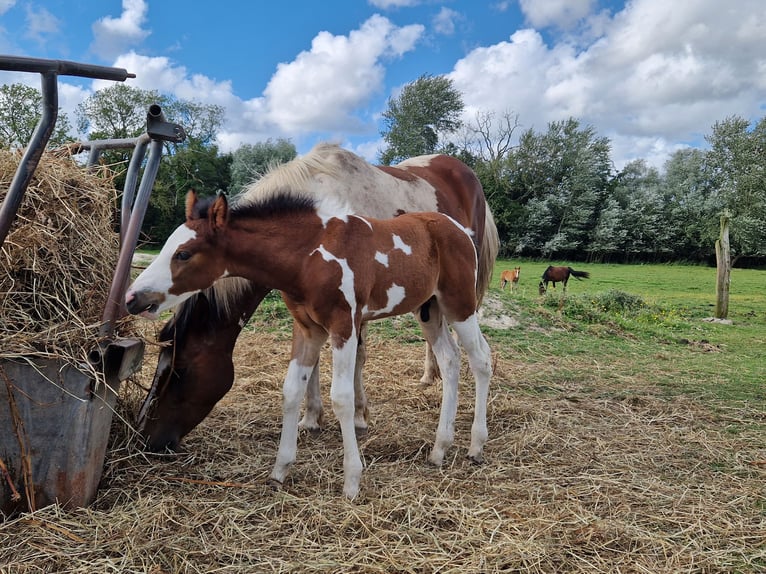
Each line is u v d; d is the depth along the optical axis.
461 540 2.30
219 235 2.51
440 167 5.09
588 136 40.47
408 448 3.43
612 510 2.67
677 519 2.58
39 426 2.22
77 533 2.17
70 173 2.70
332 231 2.69
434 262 3.13
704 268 31.28
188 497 2.54
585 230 37.06
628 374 5.90
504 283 17.22
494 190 39.19
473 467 3.18
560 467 3.21
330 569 2.06
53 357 2.17
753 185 36.28
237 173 28.66
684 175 40.78
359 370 3.70
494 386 5.05
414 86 42.38
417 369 5.64
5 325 2.23
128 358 2.42
